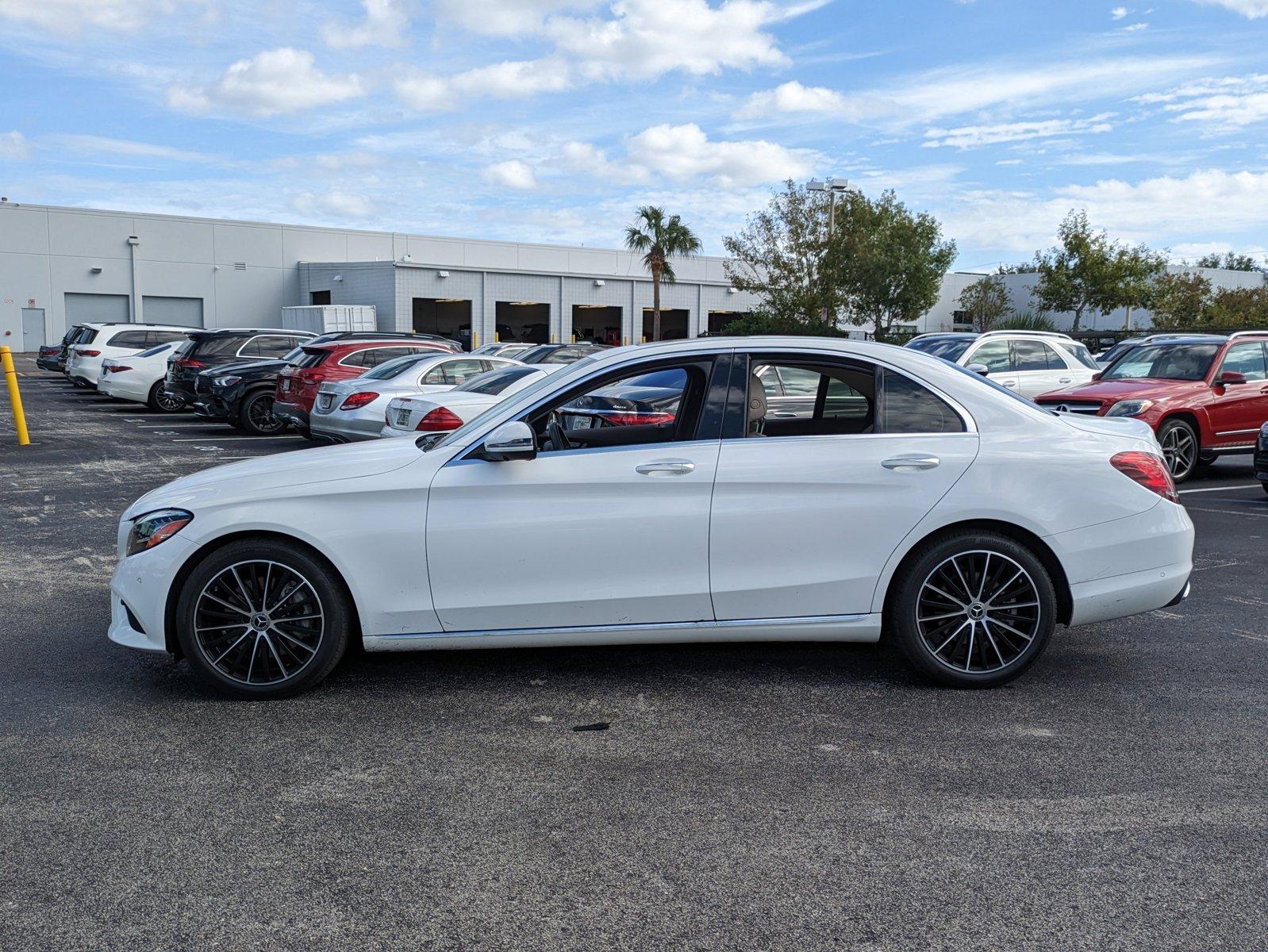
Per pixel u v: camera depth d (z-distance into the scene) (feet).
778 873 10.02
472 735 13.66
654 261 160.35
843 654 17.22
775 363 15.38
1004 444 15.14
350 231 171.42
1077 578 15.15
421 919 9.21
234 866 10.16
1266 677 16.15
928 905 9.43
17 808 11.40
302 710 14.55
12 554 25.21
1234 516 31.45
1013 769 12.53
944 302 189.88
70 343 92.58
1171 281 159.63
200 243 159.63
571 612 14.79
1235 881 9.85
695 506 14.67
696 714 14.43
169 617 14.70
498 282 157.79
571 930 9.04
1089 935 8.92
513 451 14.28
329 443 51.11
